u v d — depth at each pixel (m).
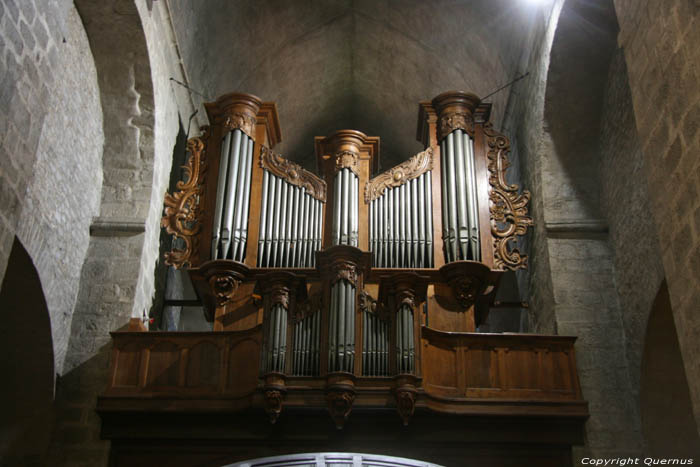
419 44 17.22
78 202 12.35
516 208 13.73
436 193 13.88
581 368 12.24
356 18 17.38
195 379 11.62
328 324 11.14
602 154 13.50
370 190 13.88
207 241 13.38
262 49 16.91
